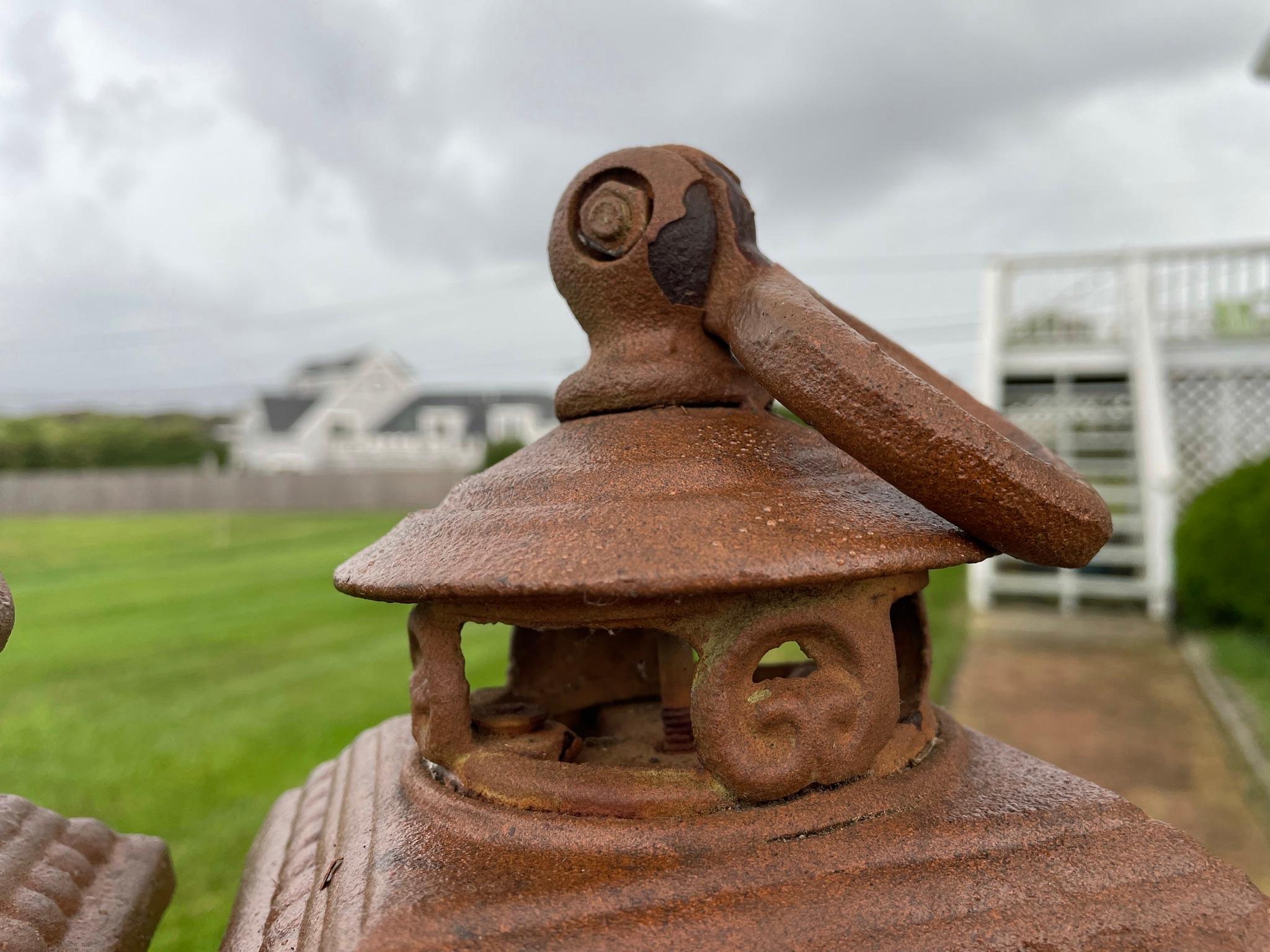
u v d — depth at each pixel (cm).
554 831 106
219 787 366
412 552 116
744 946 89
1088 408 804
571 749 132
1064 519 101
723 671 103
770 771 104
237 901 137
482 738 126
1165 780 357
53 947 118
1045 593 748
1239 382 759
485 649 609
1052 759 383
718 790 108
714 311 134
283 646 662
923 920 93
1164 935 91
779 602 104
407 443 3947
